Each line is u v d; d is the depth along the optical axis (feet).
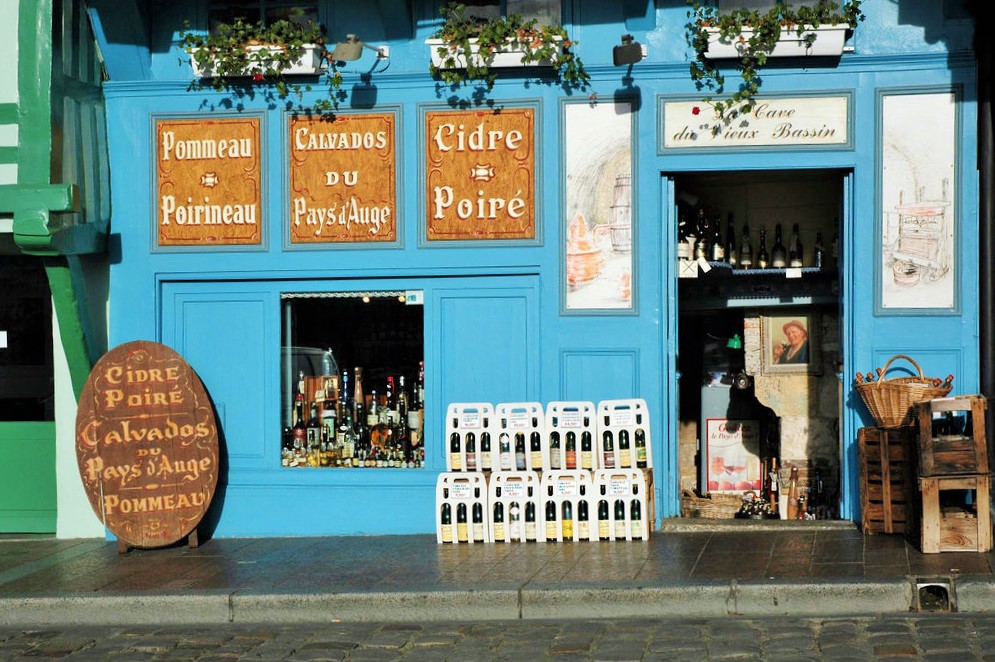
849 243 31.24
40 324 35.76
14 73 31.42
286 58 32.53
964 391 30.66
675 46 31.83
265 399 33.71
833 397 33.73
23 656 23.80
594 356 32.22
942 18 30.60
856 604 24.68
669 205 32.04
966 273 30.63
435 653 22.77
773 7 31.22
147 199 33.78
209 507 33.50
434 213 32.78
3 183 31.48
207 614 26.25
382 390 33.42
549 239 32.35
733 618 24.57
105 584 27.89
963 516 27.32
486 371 32.76
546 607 25.41
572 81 32.09
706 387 35.27
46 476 35.55
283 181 33.30
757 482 34.96
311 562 29.45
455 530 30.96
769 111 31.30
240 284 33.81
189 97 33.55
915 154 30.76
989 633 22.39
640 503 30.37
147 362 32.27
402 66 32.96
